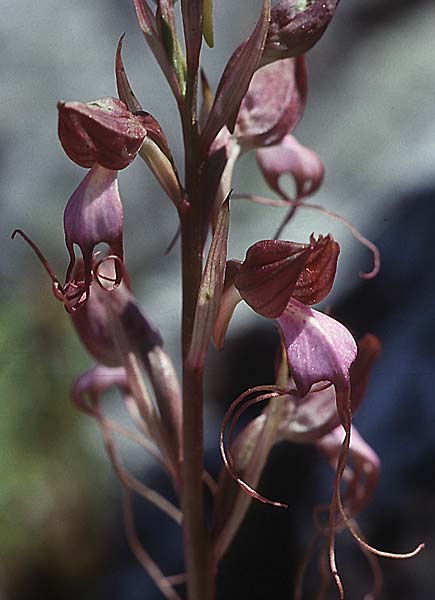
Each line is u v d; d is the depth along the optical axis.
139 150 0.37
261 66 0.38
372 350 0.39
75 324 0.41
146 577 0.74
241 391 0.81
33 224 1.04
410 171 0.83
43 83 1.13
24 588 0.76
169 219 1.08
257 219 0.96
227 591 0.70
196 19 0.36
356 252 0.77
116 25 1.17
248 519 0.69
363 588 0.61
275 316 0.35
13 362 0.79
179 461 0.40
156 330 0.41
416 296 0.70
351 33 1.13
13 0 1.16
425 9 1.13
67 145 0.34
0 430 0.77
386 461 0.62
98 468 0.80
